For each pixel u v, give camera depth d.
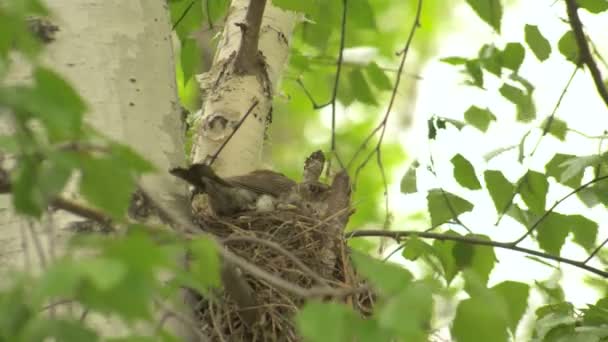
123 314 3.50
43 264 4.32
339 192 8.33
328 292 4.14
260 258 7.45
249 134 9.26
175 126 6.89
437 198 8.81
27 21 6.46
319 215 8.15
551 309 8.34
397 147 18.05
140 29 6.88
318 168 9.21
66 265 3.36
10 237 5.98
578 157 8.44
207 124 9.29
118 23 6.77
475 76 9.95
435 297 4.15
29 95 3.67
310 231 7.80
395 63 16.94
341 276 7.60
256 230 8.01
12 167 4.93
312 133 18.59
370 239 12.83
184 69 10.82
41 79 3.71
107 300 3.47
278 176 8.64
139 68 6.77
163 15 7.14
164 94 6.87
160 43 7.00
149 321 3.69
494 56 9.94
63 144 3.95
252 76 9.45
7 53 3.87
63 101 3.73
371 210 15.03
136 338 3.71
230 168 9.08
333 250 7.64
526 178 8.86
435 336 5.37
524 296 6.80
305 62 11.17
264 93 9.49
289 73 11.17
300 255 7.54
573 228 8.94
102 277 3.30
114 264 3.37
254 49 9.35
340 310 3.86
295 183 8.60
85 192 4.13
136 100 6.68
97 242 3.69
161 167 6.66
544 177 8.82
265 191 8.39
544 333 8.09
